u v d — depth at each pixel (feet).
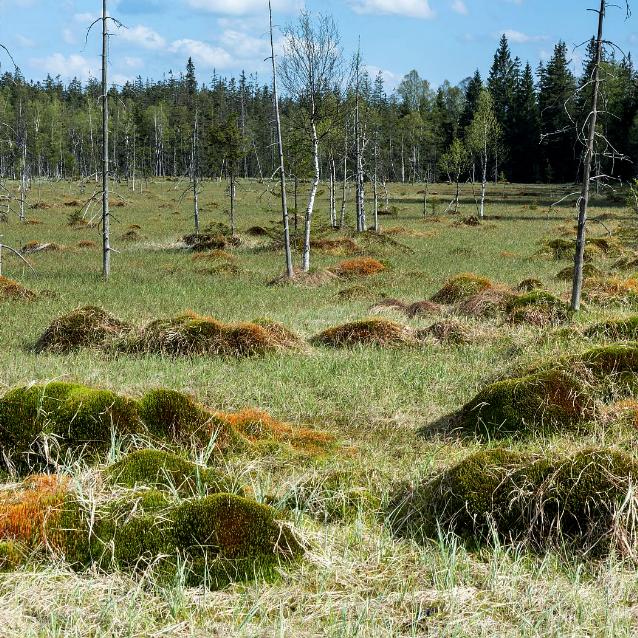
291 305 56.13
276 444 22.95
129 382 30.81
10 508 15.46
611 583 14.19
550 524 16.10
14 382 30.12
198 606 13.42
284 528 15.40
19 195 203.00
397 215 175.94
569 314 42.52
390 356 36.11
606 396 26.25
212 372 32.60
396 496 18.72
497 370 31.04
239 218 163.32
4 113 243.81
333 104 80.64
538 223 153.28
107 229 72.38
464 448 23.11
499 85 306.14
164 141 320.29
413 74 338.75
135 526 15.02
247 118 315.58
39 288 64.34
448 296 54.39
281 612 12.84
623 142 215.31
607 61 43.42
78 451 20.27
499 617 13.41
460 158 181.27
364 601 13.53
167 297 59.21
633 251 94.99
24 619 12.73
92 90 359.46
